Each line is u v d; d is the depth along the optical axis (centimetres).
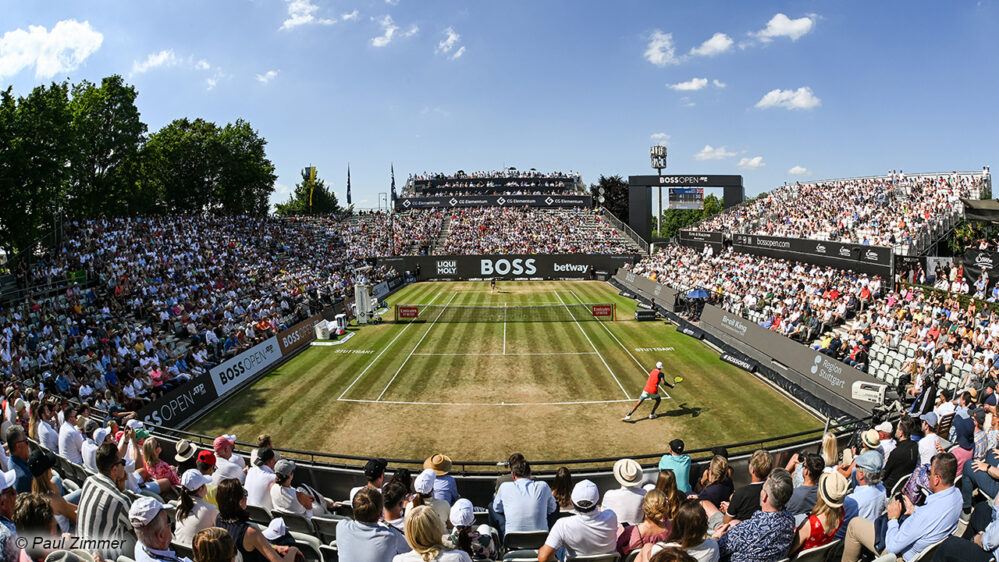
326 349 3186
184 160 6781
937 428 1206
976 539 668
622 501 780
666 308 4191
